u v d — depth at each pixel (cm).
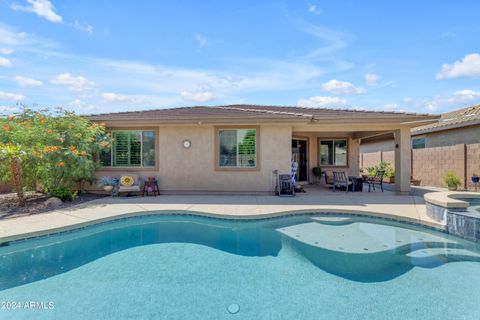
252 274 586
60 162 1066
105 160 1388
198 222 939
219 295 505
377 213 933
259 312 455
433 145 1978
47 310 458
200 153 1359
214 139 1353
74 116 1238
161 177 1372
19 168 1039
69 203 1102
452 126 1709
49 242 746
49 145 1080
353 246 737
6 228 747
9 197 1252
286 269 609
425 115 1241
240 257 674
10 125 1041
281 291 519
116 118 1278
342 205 1052
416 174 1886
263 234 831
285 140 1332
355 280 561
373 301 486
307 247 734
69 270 604
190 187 1365
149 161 1381
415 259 657
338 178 1495
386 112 1483
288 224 914
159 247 738
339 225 901
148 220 952
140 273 588
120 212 938
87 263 638
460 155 1541
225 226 905
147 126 1371
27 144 1039
